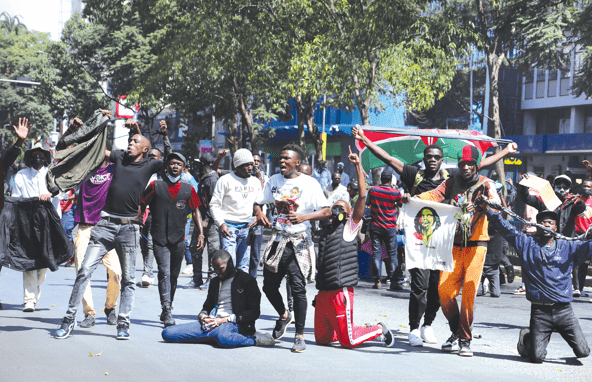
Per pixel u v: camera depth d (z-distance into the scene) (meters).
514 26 22.34
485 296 13.28
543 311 7.40
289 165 7.70
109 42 43.12
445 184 7.91
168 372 6.36
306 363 6.95
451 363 7.21
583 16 21.42
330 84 23.78
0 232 9.37
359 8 23.59
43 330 8.21
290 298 9.56
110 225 7.83
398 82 25.44
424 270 8.12
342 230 7.71
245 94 32.22
